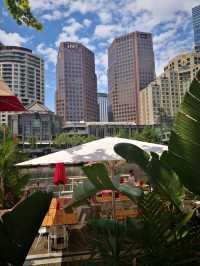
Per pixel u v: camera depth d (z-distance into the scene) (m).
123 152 2.90
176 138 2.66
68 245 5.95
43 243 6.20
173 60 131.62
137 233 2.68
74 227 7.09
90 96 164.38
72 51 158.62
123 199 8.09
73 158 6.49
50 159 6.57
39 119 120.12
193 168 2.66
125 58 159.50
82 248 5.75
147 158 2.90
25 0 6.97
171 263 2.47
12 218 2.39
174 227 2.74
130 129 125.25
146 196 2.81
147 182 2.98
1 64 116.81
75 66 158.50
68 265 4.98
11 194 9.96
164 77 124.62
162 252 2.53
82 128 130.25
